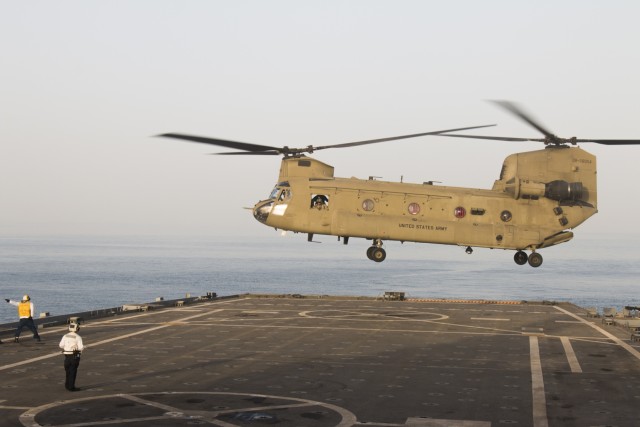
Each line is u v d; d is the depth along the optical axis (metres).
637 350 35.22
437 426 21.73
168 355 33.09
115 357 32.53
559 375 29.25
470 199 45.09
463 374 29.34
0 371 29.12
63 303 171.38
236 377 28.45
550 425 21.95
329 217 44.41
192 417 22.41
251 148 44.09
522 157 45.41
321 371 29.73
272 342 36.91
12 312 158.50
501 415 23.05
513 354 33.94
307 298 60.94
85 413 22.73
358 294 197.12
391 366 30.86
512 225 45.09
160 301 54.81
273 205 44.88
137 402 24.28
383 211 44.72
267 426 21.55
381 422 22.08
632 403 24.72
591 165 45.59
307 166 45.41
